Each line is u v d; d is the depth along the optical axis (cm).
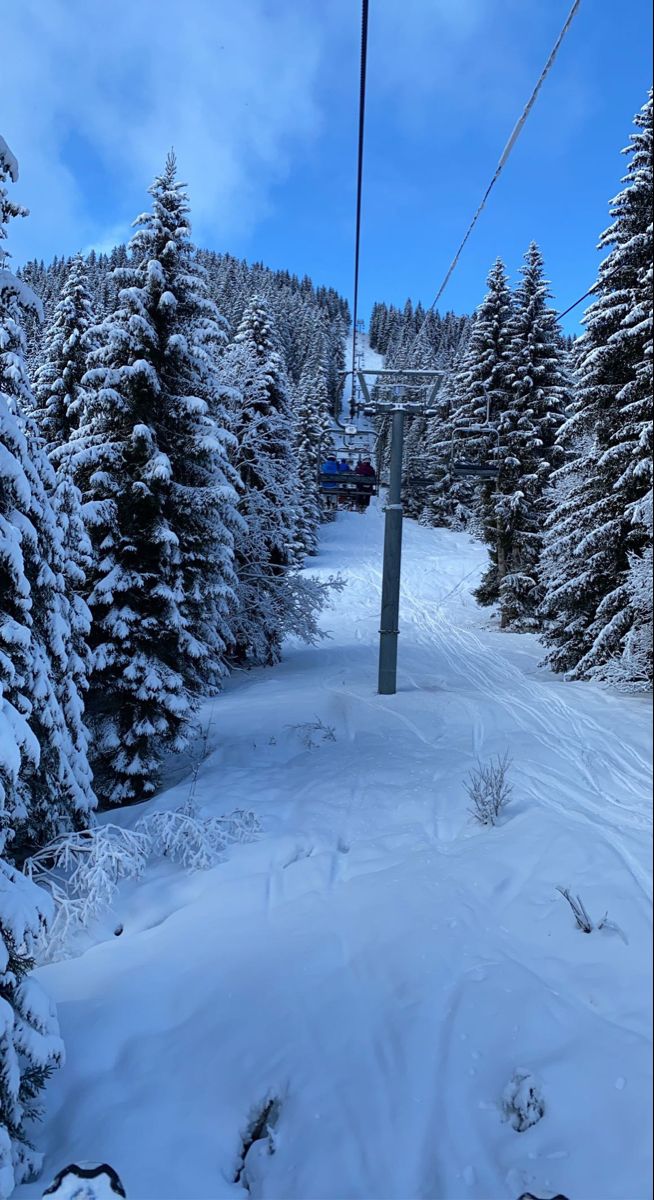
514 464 2466
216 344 1302
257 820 885
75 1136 440
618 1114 351
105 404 1144
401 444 1617
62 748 788
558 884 579
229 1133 435
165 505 1182
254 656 2272
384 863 728
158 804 1005
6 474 653
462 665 2012
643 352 1347
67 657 831
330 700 1578
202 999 551
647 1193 307
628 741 873
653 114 1366
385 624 1603
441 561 4662
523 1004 453
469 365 2711
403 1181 373
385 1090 430
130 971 606
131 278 1202
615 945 480
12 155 639
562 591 1493
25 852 851
